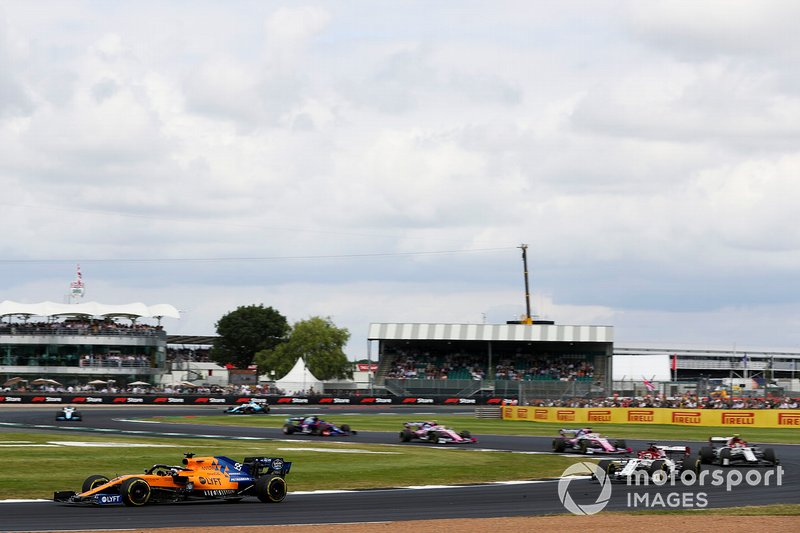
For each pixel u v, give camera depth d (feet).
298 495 98.89
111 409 320.70
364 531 72.43
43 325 396.57
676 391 295.69
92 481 88.69
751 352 572.10
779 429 243.81
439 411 335.26
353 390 392.06
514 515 84.58
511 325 401.90
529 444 185.47
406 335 407.23
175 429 216.54
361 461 138.41
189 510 84.64
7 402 337.52
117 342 399.03
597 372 399.85
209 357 567.59
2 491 95.71
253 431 214.48
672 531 73.05
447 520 78.89
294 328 471.21
